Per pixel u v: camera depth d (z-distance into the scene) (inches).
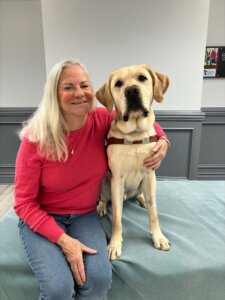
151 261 43.7
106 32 92.7
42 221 42.3
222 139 115.3
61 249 41.4
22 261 43.6
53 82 42.8
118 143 47.5
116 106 48.4
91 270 39.1
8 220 55.7
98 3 89.9
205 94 110.8
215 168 118.0
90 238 44.6
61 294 36.2
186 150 105.6
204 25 91.4
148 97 47.4
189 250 46.4
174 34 92.4
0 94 113.0
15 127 112.6
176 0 89.1
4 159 116.2
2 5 102.9
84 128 46.6
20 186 44.9
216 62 106.0
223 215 58.6
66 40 93.5
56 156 43.3
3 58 108.8
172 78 96.8
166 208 61.7
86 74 45.6
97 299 40.1
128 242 49.1
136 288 43.5
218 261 43.6
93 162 47.2
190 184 74.7
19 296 44.3
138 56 94.8
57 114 42.9
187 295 43.5
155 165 49.1
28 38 106.3
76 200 48.3
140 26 91.9
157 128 56.2
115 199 48.9
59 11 90.8
